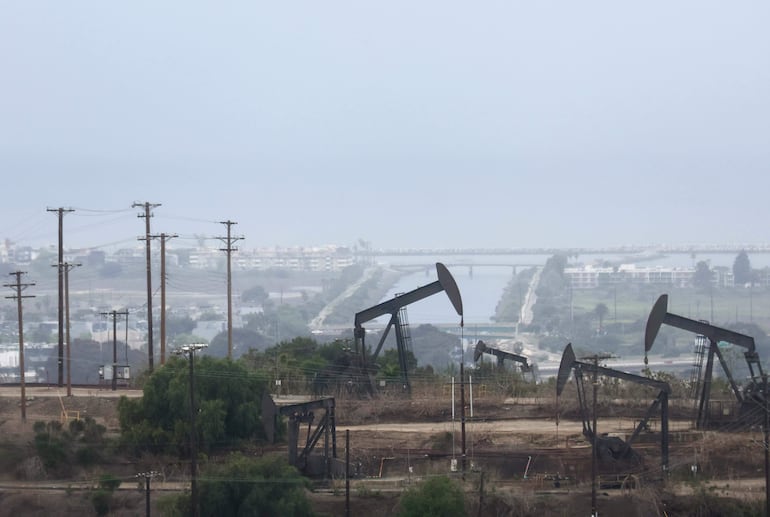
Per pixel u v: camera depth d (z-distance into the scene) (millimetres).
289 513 84000
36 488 93250
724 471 94562
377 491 88938
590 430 94562
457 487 86062
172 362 107062
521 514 86312
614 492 88750
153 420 102562
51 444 99062
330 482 91312
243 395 103625
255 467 87188
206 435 99812
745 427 103125
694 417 108750
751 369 105750
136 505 90500
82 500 91062
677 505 86625
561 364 95500
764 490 88750
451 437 101188
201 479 86062
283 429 102812
